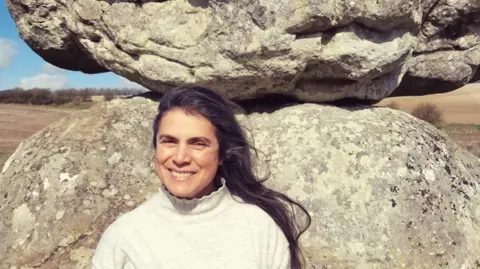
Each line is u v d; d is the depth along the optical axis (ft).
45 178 7.69
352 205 7.07
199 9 7.98
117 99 9.27
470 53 9.45
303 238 6.92
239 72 7.76
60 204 7.40
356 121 8.09
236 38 7.50
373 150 7.57
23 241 7.23
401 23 7.68
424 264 6.73
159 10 8.22
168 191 3.92
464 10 8.73
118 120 8.63
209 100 3.96
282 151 7.79
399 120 8.38
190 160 3.86
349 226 6.90
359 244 6.77
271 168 7.63
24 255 7.08
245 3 7.36
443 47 9.32
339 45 7.65
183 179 3.86
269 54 7.50
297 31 7.45
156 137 4.04
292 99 8.86
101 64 9.36
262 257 3.86
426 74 9.59
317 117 8.14
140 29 8.30
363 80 8.13
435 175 7.52
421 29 9.01
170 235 3.83
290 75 7.82
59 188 7.56
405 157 7.55
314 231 6.93
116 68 9.05
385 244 6.75
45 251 7.04
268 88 8.25
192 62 7.97
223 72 7.78
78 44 9.75
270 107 8.83
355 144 7.63
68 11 9.10
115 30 8.44
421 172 7.45
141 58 8.45
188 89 4.01
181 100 3.92
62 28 9.51
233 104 4.28
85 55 10.48
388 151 7.59
